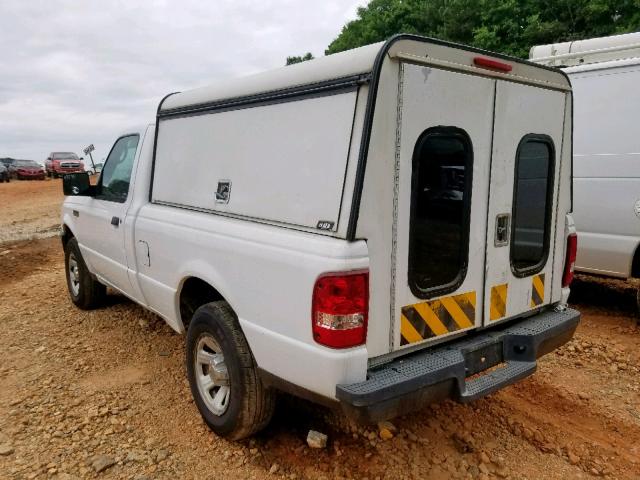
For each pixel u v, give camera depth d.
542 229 3.33
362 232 2.37
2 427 3.35
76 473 2.91
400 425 3.36
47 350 4.58
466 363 2.82
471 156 2.76
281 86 2.76
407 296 2.58
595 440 3.28
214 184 3.27
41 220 14.42
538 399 3.77
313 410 3.52
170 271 3.56
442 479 2.86
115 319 5.31
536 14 16.58
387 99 2.35
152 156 4.06
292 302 2.52
